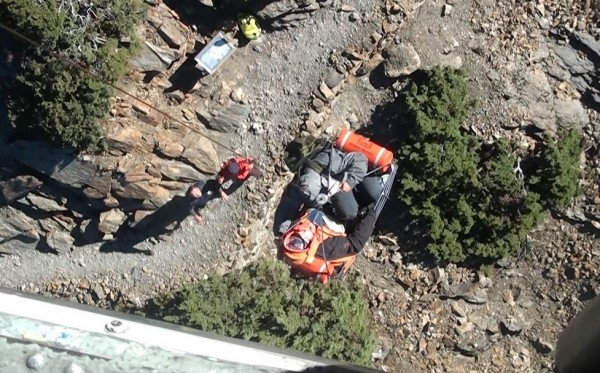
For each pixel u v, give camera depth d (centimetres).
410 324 1988
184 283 1889
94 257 1931
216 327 1823
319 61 1723
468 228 1867
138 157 1720
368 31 1708
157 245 1884
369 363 1892
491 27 1747
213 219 1845
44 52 1477
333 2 1678
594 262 1916
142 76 1661
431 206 1848
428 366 2009
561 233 1922
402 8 1688
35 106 1573
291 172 1780
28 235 1900
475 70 1767
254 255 1870
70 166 1697
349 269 1948
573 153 1812
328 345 1823
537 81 1775
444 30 1738
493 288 1983
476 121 1791
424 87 1753
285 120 1753
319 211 1529
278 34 1700
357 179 1541
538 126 1791
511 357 2022
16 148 1678
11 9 1371
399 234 1923
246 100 1736
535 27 1755
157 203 1780
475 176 1788
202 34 1664
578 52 1767
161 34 1614
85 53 1495
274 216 1845
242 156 1767
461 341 1997
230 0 1603
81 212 1847
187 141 1731
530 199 1823
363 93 1784
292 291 1873
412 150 1784
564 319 1975
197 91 1714
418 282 1958
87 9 1467
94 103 1566
